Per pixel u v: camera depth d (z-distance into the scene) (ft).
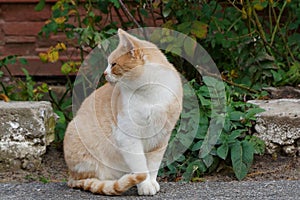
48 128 19.31
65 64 21.07
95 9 23.57
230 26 21.42
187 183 17.02
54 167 19.07
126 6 21.80
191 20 20.79
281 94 21.11
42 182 17.66
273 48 22.12
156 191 15.99
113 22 21.88
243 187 16.43
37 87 22.74
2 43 24.68
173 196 15.74
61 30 22.09
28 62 24.56
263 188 16.26
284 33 22.81
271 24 22.62
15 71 24.49
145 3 21.35
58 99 23.29
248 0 20.74
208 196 15.70
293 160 18.48
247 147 17.81
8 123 18.60
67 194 15.97
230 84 20.88
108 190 15.56
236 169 17.58
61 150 20.20
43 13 24.53
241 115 18.63
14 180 18.10
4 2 24.35
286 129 18.48
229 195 15.74
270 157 18.69
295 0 22.56
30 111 18.63
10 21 24.62
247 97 20.86
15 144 18.65
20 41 24.67
